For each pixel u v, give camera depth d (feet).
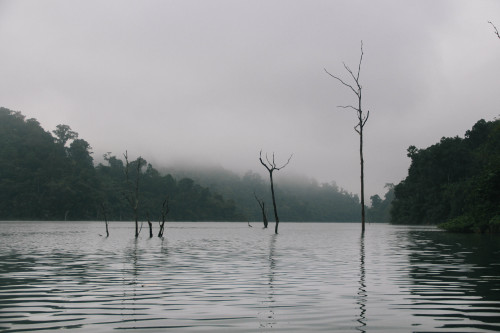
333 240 138.51
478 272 54.54
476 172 382.42
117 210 614.34
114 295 39.37
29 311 32.91
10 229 254.47
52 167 614.34
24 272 56.44
